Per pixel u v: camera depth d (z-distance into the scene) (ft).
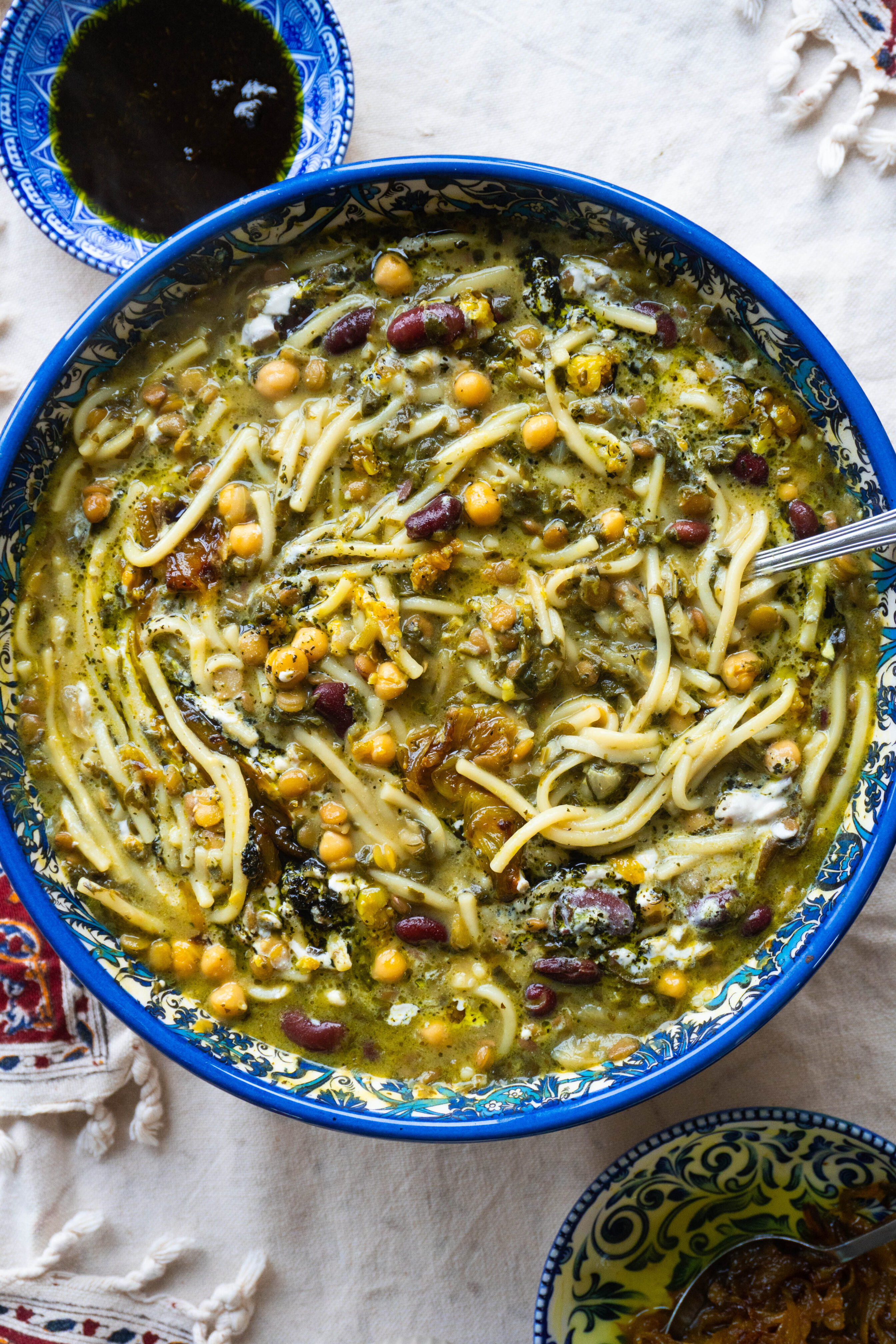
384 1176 2.11
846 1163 1.99
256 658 1.96
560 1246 1.98
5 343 2.14
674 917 1.94
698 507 1.96
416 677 1.96
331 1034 1.93
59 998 2.11
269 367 1.97
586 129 2.11
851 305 2.09
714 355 1.96
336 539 1.98
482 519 1.96
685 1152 1.97
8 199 2.15
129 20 2.16
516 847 1.93
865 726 1.94
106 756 1.97
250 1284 2.09
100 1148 2.11
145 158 2.14
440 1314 2.10
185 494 1.99
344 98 2.08
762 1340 1.99
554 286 1.97
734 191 2.10
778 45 2.10
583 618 1.97
